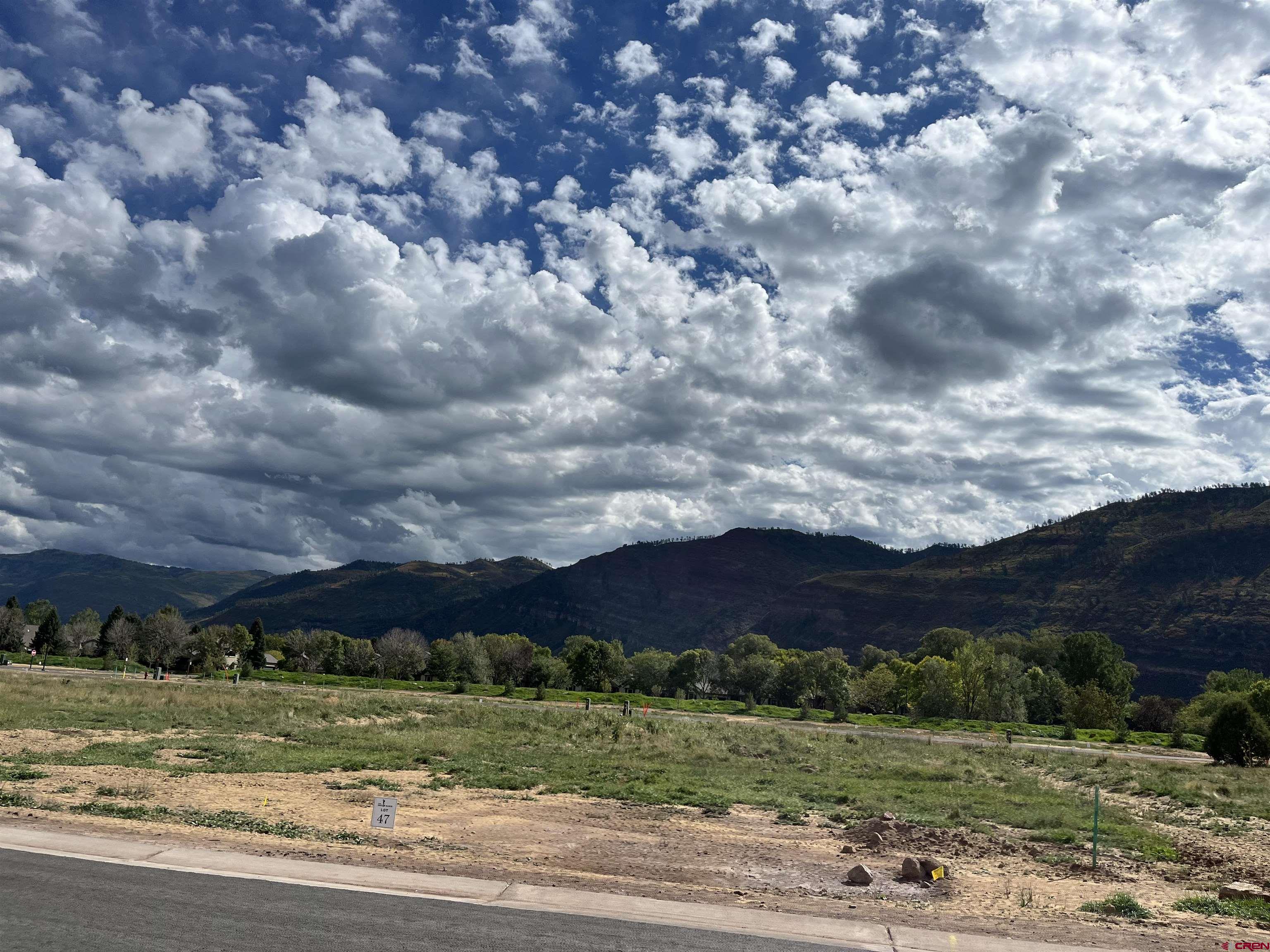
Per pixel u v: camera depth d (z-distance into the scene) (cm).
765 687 12838
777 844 1636
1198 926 1093
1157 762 4669
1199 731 8756
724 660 13650
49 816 1367
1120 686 11738
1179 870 1539
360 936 829
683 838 1638
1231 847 1841
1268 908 1210
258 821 1460
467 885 1079
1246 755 4231
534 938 860
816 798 2355
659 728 4450
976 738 6706
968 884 1328
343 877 1074
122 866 1056
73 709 3634
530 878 1148
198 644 11231
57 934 785
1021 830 1984
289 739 3133
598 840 1551
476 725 4216
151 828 1322
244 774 2136
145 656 11256
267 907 913
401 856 1247
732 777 2709
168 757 2350
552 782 2336
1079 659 11862
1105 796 2845
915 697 10856
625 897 1073
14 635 13062
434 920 902
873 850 1614
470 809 1822
